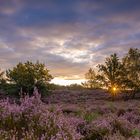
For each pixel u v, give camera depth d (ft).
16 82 118.93
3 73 123.13
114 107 72.08
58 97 153.17
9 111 19.67
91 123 27.73
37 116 19.83
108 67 168.45
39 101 21.04
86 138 25.05
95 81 182.19
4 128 18.34
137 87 168.35
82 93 175.22
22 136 17.31
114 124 29.48
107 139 24.43
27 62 124.98
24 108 20.13
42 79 125.18
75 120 27.53
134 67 169.07
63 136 17.49
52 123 19.25
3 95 115.96
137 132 28.35
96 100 150.92
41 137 17.39
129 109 67.36
